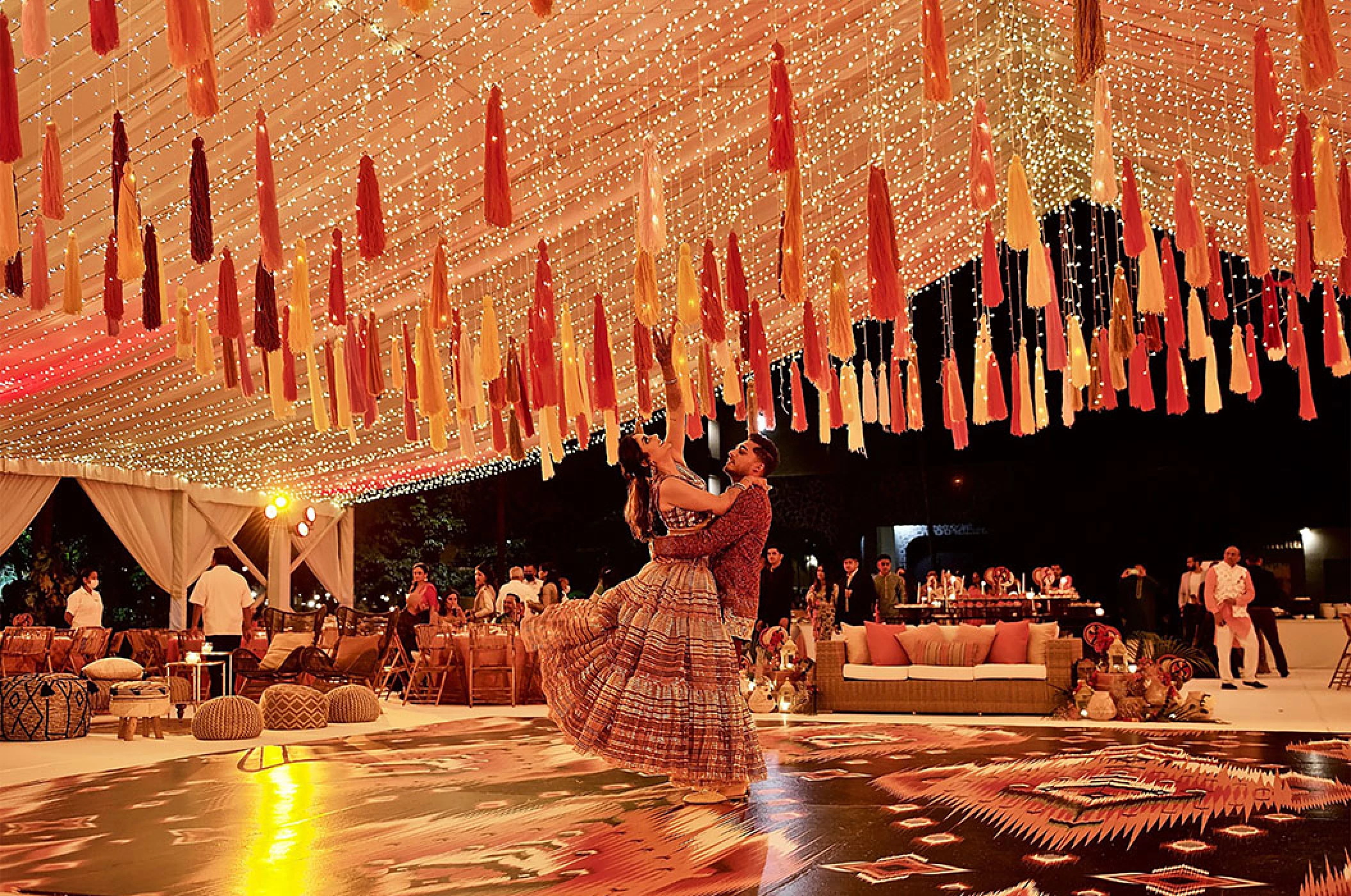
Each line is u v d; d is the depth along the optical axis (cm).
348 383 841
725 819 470
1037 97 1001
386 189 767
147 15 598
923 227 1134
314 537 2005
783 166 510
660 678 478
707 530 483
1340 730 780
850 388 968
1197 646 1544
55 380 1074
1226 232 1056
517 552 2616
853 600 1372
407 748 766
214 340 1015
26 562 1866
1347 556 2009
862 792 534
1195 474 2131
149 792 587
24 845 449
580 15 655
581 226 888
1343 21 612
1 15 475
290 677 1131
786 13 701
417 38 648
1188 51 727
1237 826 434
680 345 857
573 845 426
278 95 664
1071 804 490
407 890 362
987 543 2289
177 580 1698
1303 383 912
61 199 527
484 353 757
